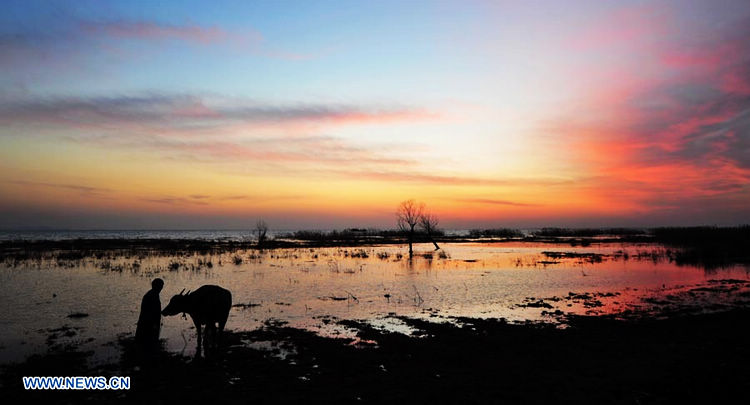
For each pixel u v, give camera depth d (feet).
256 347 36.70
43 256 120.26
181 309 34.24
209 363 32.42
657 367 31.89
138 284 71.67
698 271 95.20
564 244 207.51
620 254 139.95
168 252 136.77
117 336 40.16
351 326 44.88
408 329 43.83
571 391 27.45
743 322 46.32
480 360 33.83
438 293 66.13
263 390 27.40
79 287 68.39
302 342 38.14
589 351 36.22
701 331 42.80
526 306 56.49
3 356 34.27
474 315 51.08
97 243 194.49
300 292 66.03
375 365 32.42
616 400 26.08
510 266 105.19
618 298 62.49
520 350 36.55
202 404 25.27
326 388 27.81
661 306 56.49
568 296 64.08
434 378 29.76
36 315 48.98
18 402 25.50
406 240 248.11
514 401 26.00
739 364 32.32
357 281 78.02
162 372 30.50
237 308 53.93
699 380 28.99
